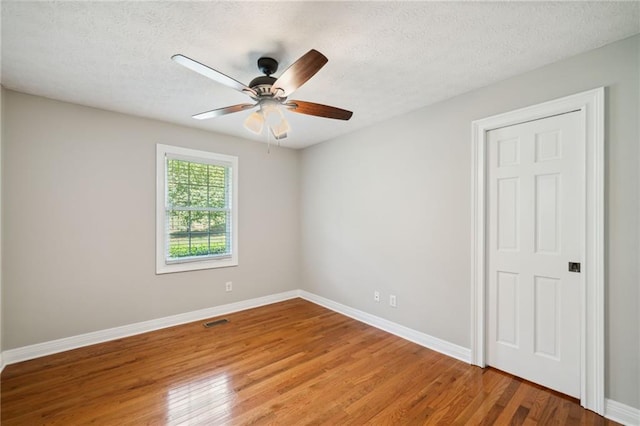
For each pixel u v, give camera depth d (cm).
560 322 199
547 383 204
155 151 315
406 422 173
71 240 267
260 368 233
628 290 170
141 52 186
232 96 254
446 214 260
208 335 298
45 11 146
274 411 182
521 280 218
